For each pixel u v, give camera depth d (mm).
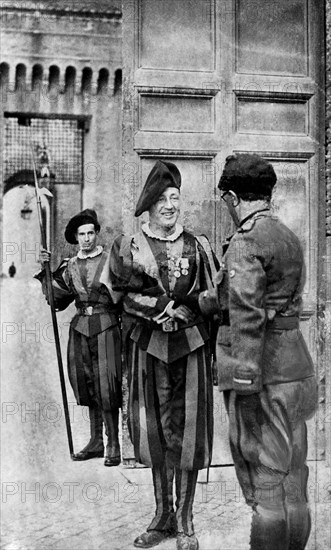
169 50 4891
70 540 4301
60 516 4504
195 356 4328
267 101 4953
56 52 5320
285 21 4992
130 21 4855
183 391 4328
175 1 4895
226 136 4898
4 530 4379
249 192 4164
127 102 4840
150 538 4293
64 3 5250
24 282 4953
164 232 4461
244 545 4363
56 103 5348
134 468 4812
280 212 4945
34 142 5336
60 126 5328
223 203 4797
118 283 4508
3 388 4859
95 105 5387
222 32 4926
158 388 4340
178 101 4875
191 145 4863
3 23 5250
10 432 4812
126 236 4520
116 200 5203
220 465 4676
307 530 4250
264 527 4191
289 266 4051
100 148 5328
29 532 4379
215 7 4922
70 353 4848
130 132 4828
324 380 4859
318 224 4961
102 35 5309
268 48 4973
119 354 4824
